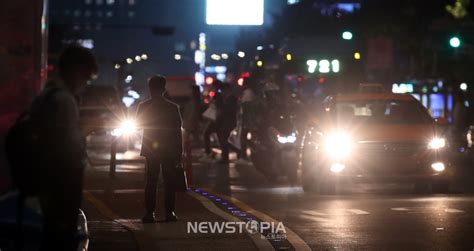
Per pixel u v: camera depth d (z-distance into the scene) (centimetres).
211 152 6706
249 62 11269
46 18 2550
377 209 3578
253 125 5125
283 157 4938
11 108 2186
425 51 11125
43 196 1606
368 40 9662
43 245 1628
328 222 3194
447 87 10750
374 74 10550
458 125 7756
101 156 7112
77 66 1650
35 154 1586
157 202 3806
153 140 3111
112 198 3909
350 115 4425
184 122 6619
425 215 3384
